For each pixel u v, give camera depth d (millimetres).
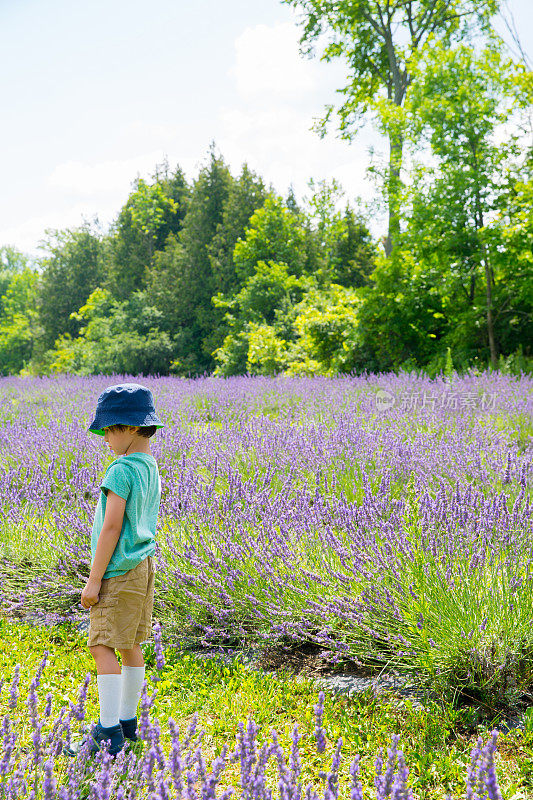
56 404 11852
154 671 3420
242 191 41031
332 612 3424
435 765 2473
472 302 18359
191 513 4613
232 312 38375
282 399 11344
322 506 4648
